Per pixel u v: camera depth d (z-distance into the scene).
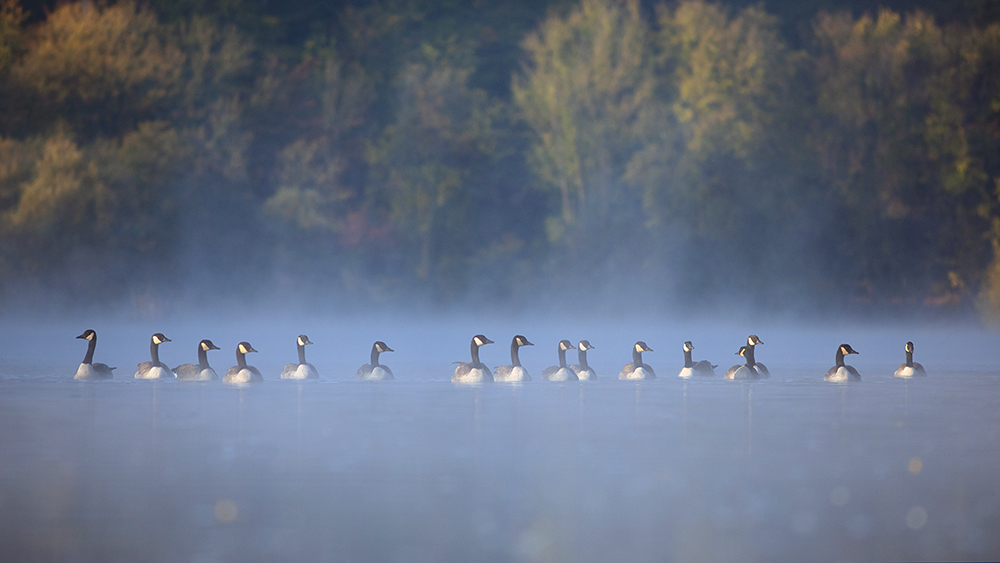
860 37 77.31
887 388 28.94
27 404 24.20
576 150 83.94
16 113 79.94
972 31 75.75
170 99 85.69
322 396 26.41
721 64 78.69
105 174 75.69
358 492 14.48
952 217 77.00
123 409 23.20
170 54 86.06
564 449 17.72
